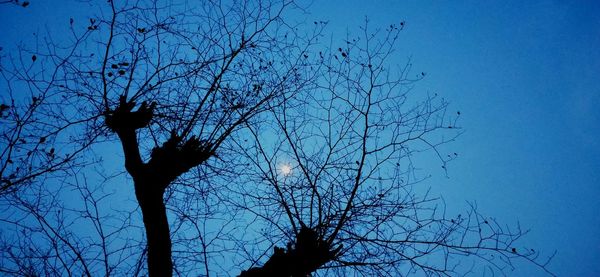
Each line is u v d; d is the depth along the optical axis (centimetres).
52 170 511
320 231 611
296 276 586
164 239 526
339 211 621
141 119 599
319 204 634
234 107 654
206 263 562
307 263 583
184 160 594
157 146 611
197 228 582
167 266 510
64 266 503
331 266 599
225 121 659
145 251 536
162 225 535
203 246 569
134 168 567
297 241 602
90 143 552
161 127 631
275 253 596
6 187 482
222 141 645
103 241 534
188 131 635
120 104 593
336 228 607
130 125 591
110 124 593
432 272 579
